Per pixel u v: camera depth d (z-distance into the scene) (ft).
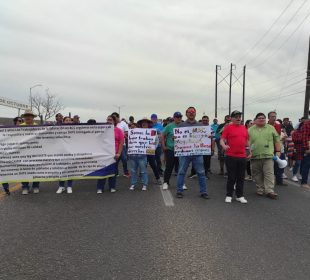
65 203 26.43
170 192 30.99
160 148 42.01
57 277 13.71
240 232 19.25
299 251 16.43
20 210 24.26
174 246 17.03
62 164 30.40
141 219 21.88
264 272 14.08
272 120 34.91
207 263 14.98
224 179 39.24
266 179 29.32
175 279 13.50
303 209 24.90
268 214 23.31
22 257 15.78
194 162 28.66
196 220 21.63
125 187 33.63
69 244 17.38
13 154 30.04
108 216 22.61
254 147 29.58
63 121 42.06
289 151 42.60
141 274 13.93
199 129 28.37
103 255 15.92
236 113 27.17
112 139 30.63
